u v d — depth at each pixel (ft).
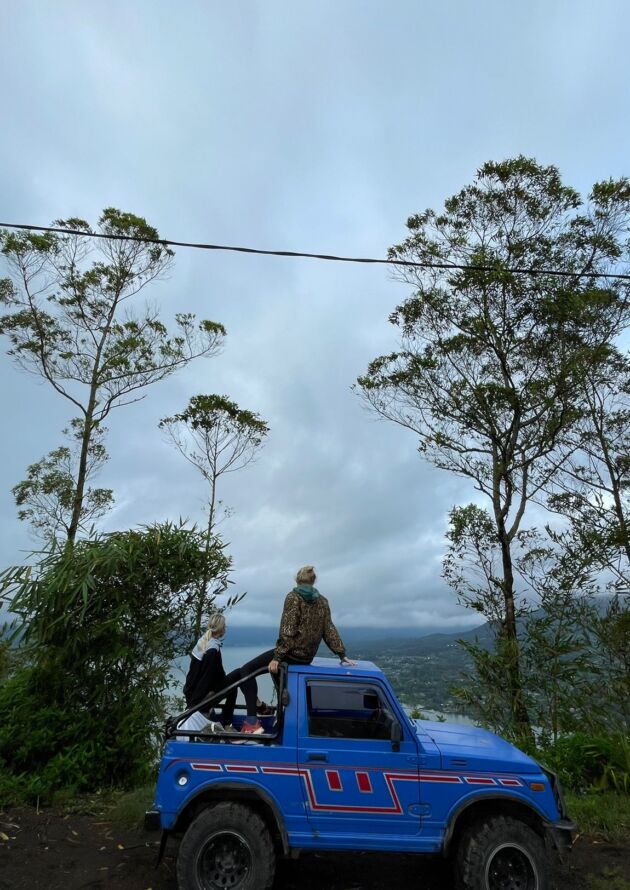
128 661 25.77
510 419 37.76
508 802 15.71
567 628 31.81
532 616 32.63
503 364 38.11
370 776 15.17
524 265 37.76
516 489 38.37
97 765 23.36
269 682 18.85
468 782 15.30
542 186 37.06
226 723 18.42
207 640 20.92
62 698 25.03
